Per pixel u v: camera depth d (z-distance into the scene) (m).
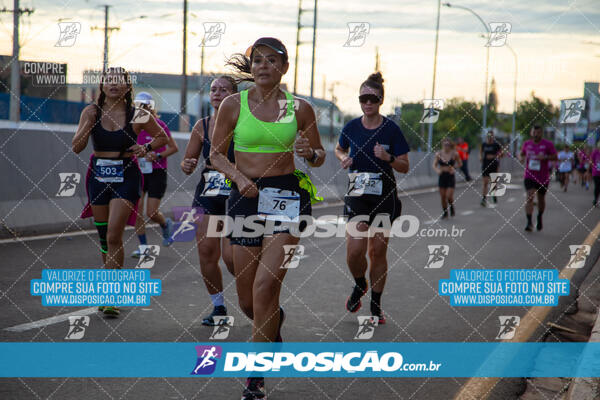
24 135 11.48
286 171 4.21
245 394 4.01
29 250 9.45
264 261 4.08
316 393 4.24
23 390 4.00
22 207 11.26
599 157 23.55
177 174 15.84
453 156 17.41
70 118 29.53
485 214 18.81
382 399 4.17
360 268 6.12
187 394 4.11
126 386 4.20
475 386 4.48
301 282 8.02
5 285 7.09
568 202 25.22
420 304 7.04
